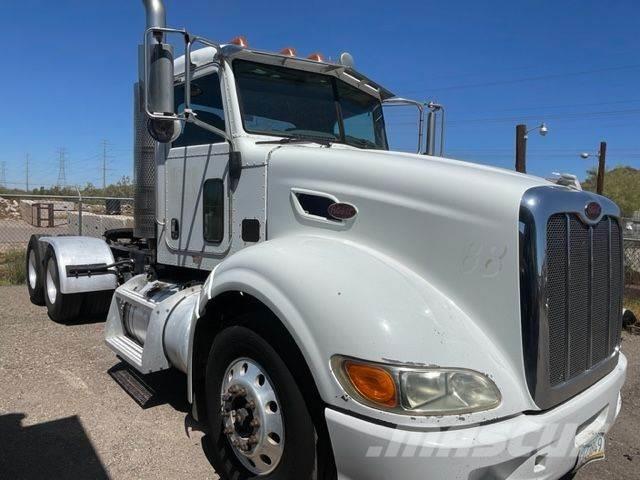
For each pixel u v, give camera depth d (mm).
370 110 4852
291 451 2664
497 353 2482
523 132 16594
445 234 2684
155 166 4812
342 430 2352
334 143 4316
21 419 3945
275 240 3197
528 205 2488
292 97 4191
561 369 2590
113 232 7230
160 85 3270
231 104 3865
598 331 2926
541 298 2439
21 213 28750
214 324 3408
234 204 3830
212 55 4016
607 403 2879
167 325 3811
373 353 2299
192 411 3508
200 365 3451
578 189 3004
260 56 3979
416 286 2639
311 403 2635
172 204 4539
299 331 2518
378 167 3021
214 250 4055
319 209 3234
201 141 4230
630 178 36344
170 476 3260
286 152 3482
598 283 2906
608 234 3004
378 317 2375
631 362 6078
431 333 2383
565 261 2617
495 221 2547
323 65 4238
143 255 5590
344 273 2613
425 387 2246
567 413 2508
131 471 3303
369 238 2959
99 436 3727
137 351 4344
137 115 5129
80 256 6203
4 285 9484
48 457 3432
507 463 2268
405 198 2854
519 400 2395
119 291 4824
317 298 2518
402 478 2221
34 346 5594
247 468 2996
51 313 6539
